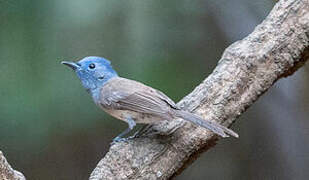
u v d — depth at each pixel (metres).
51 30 12.70
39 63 12.59
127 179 8.89
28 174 13.33
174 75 13.13
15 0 12.56
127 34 13.02
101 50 12.91
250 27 13.92
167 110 8.97
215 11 13.87
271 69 9.52
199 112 9.27
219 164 14.13
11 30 12.51
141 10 13.15
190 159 9.27
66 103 12.91
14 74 12.45
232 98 9.33
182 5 13.48
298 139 14.20
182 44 13.42
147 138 9.16
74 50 12.78
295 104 14.28
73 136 13.24
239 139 14.20
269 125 14.22
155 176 8.95
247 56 9.48
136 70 12.95
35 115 12.73
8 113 12.52
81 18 12.78
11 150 13.05
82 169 13.48
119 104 9.61
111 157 9.00
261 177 14.14
